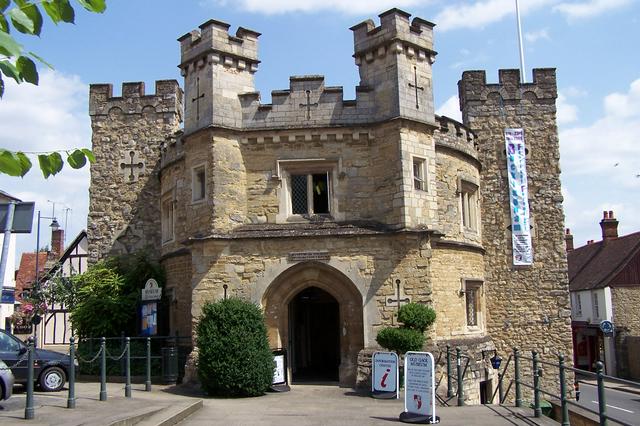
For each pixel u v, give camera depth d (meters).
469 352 19.08
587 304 40.19
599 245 44.81
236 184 17.86
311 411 13.09
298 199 18.25
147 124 24.31
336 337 22.64
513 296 22.22
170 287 21.02
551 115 23.44
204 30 18.11
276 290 17.28
